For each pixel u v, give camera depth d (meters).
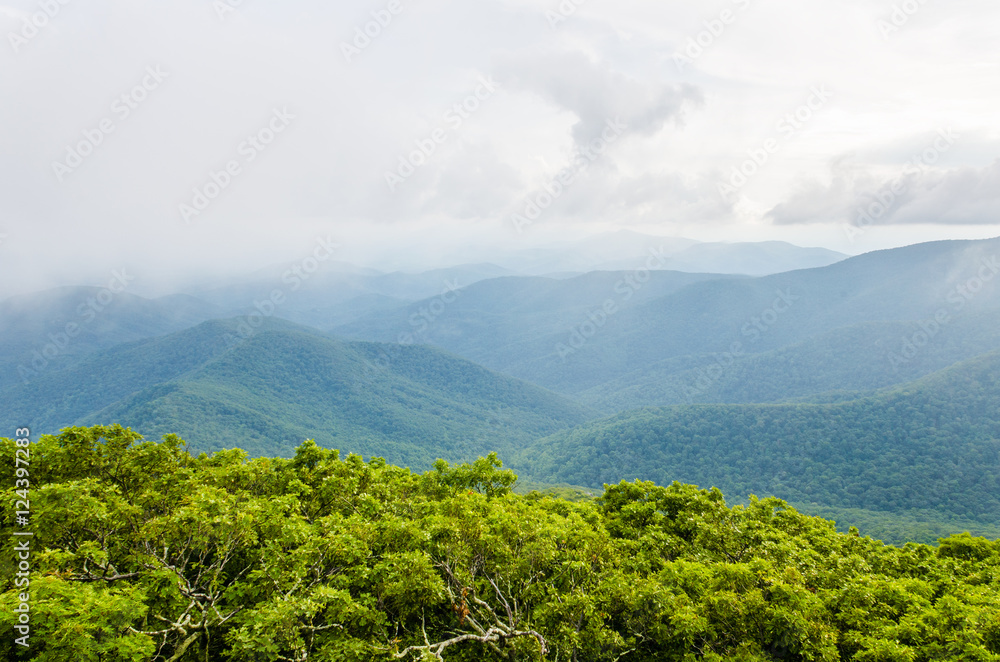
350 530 15.99
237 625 13.80
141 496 15.52
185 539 13.54
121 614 10.30
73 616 9.56
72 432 16.48
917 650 16.27
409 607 15.05
